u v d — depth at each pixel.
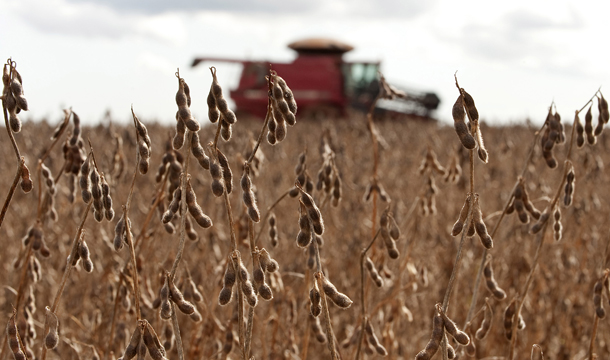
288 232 7.34
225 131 2.69
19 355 2.84
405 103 34.88
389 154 16.25
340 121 30.22
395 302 5.05
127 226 2.73
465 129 2.52
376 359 5.10
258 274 2.64
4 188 9.33
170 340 3.87
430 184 5.16
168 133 3.75
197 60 37.81
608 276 3.72
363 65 36.25
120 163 5.01
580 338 6.48
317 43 37.50
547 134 3.82
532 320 6.50
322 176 4.14
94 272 6.17
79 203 7.16
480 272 3.70
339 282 6.55
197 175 7.92
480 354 6.43
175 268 2.62
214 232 5.62
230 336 3.93
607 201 9.33
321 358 5.95
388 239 3.50
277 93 2.72
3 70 2.76
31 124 14.30
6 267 6.63
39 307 6.11
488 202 9.77
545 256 6.97
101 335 4.96
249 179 2.70
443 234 8.81
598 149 11.11
